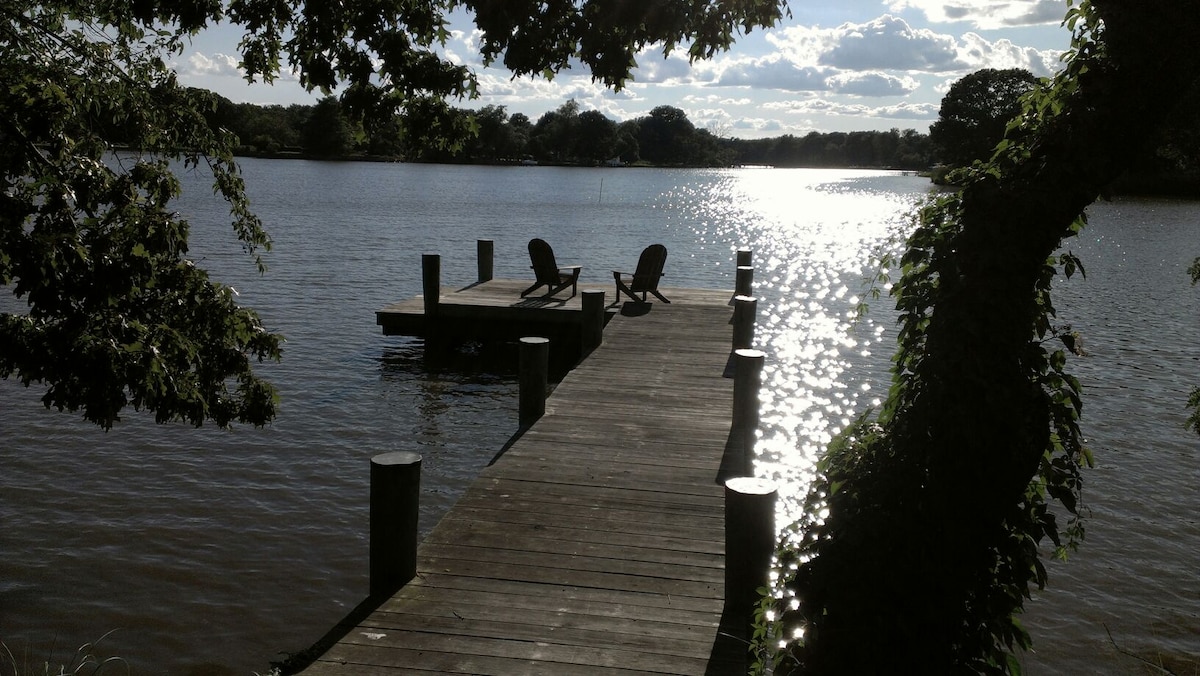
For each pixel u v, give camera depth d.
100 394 4.58
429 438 10.59
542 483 6.89
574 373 10.78
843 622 3.36
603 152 179.25
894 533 3.32
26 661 5.89
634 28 4.37
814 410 12.17
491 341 15.55
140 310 5.10
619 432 8.32
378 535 5.10
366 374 13.48
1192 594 7.11
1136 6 3.01
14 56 5.13
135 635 6.23
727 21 4.38
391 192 65.69
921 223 3.53
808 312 19.81
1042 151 3.24
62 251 4.54
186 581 6.98
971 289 3.22
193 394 5.23
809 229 43.72
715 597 5.06
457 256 28.39
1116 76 3.07
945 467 3.25
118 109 5.48
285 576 7.10
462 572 5.31
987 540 3.35
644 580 5.26
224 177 6.02
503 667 4.29
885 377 13.91
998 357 3.20
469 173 122.81
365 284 21.88
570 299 15.64
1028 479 3.32
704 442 8.03
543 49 4.55
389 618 4.75
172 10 4.87
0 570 7.06
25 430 10.30
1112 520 8.48
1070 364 14.83
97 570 7.11
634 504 6.48
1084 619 6.71
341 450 10.06
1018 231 3.18
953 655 3.47
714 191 89.56
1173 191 68.06
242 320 5.57
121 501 8.44
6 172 4.67
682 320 14.20
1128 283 24.20
